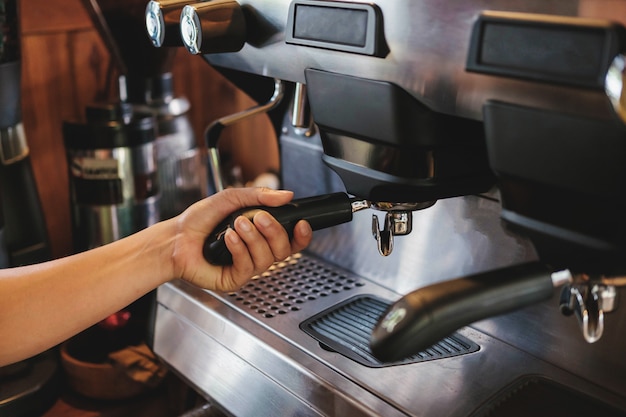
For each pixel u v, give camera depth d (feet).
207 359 2.63
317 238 3.08
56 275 2.31
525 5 1.46
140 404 3.32
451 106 1.64
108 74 4.54
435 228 2.58
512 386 2.15
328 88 1.93
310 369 2.23
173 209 4.35
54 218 4.53
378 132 1.82
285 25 2.05
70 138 3.65
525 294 1.56
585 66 1.35
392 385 2.14
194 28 2.11
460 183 1.90
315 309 2.63
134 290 2.34
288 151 3.14
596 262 1.54
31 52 4.18
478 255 2.46
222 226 2.14
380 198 1.95
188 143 4.38
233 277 2.27
